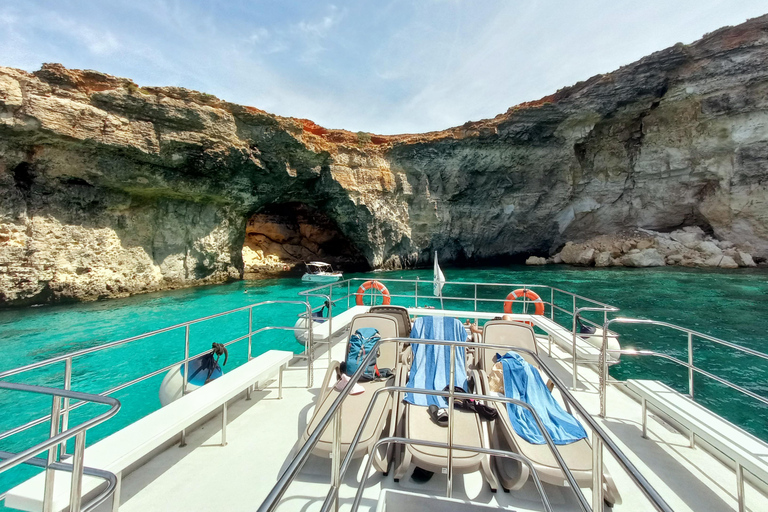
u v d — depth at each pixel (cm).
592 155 2889
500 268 3166
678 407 313
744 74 2161
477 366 402
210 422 379
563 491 266
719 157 2442
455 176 2873
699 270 2456
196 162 1856
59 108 1446
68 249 1619
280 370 434
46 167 1520
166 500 260
